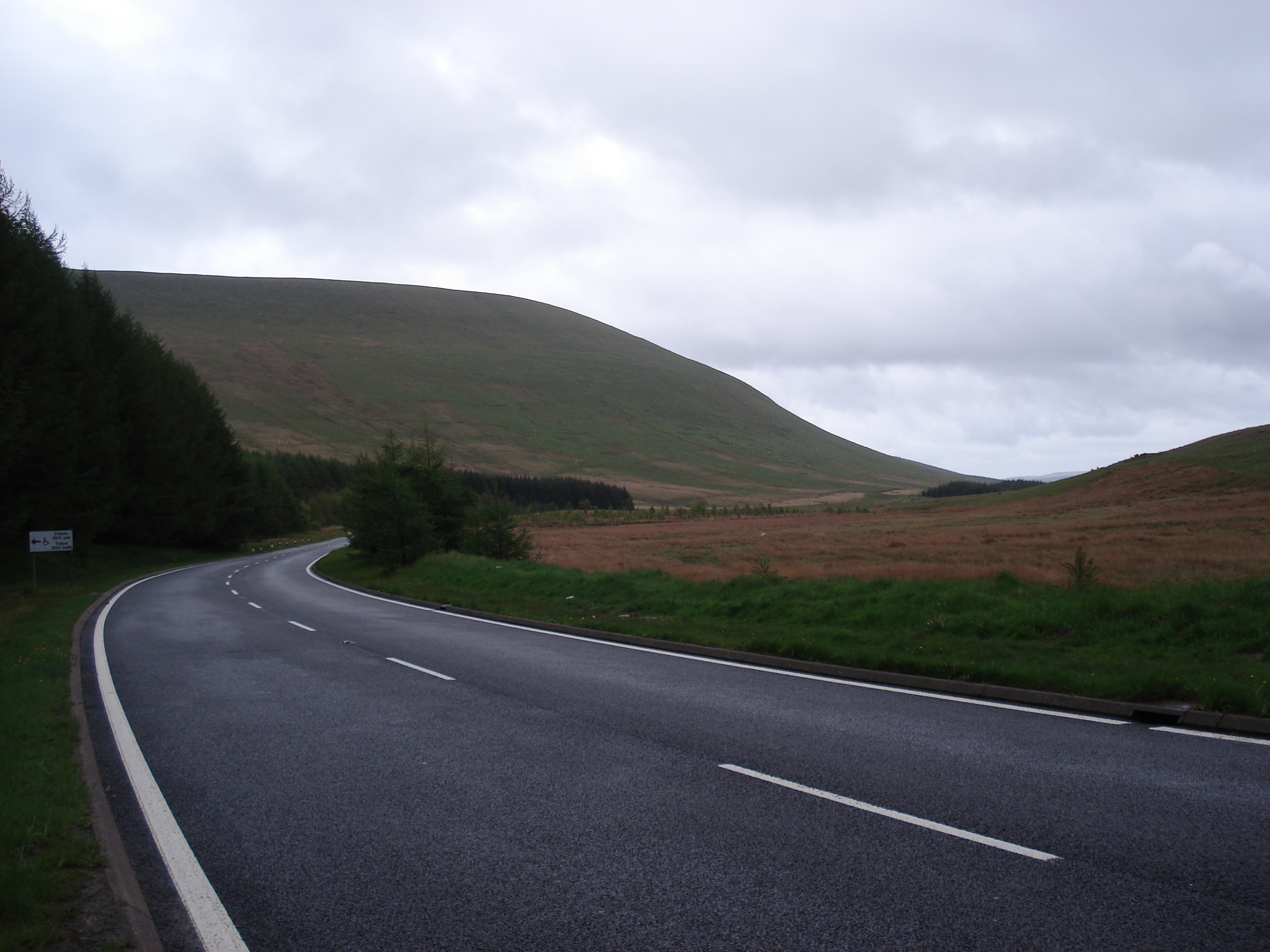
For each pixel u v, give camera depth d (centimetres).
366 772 661
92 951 362
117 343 4788
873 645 1156
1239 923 382
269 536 8806
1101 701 825
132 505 4772
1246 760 645
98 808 566
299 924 403
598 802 573
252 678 1112
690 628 1451
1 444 2680
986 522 6975
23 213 3453
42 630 1611
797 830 512
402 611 2077
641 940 378
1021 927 382
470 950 373
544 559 4006
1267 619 1028
